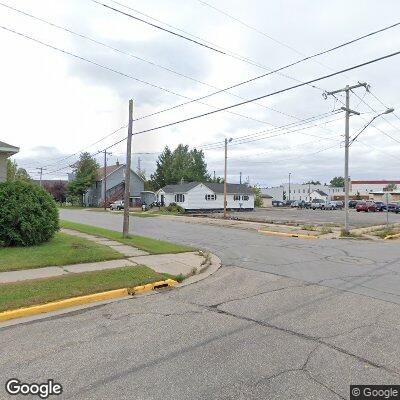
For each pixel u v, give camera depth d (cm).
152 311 727
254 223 3145
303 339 572
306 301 792
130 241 1620
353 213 5403
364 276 1060
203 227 2708
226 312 714
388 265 1254
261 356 510
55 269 1027
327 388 425
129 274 988
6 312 684
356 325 638
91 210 5291
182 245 1683
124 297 843
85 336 590
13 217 1298
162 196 6253
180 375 455
